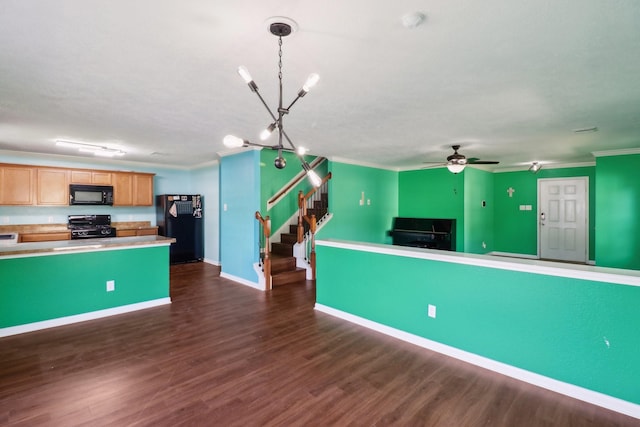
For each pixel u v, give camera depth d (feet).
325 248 13.03
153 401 7.11
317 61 6.72
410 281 10.25
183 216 22.79
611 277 6.88
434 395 7.42
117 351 9.53
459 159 15.15
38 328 11.14
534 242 24.18
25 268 10.95
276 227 21.84
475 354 8.86
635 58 6.49
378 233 23.82
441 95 8.71
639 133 13.04
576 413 6.81
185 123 11.55
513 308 8.22
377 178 23.71
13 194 16.97
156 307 13.62
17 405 6.91
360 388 7.68
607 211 17.13
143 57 6.50
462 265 9.08
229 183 18.29
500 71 7.18
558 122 11.39
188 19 5.17
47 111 10.06
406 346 9.97
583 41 5.83
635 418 6.64
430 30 5.50
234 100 9.10
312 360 9.03
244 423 6.42
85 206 20.38
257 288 16.55
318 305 13.34
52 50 6.20
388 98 8.96
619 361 6.87
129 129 12.44
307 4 4.76
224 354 9.37
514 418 6.63
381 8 4.86
